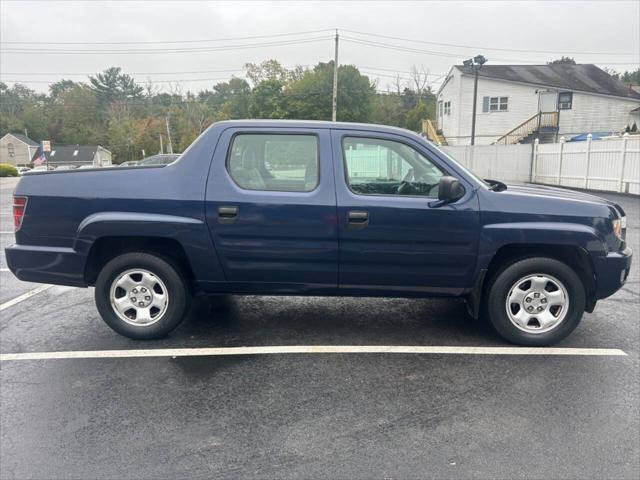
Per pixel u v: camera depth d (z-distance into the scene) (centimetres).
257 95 5138
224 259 390
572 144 1920
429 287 395
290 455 260
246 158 388
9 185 2541
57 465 252
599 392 326
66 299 538
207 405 311
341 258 384
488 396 321
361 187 382
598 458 256
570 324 393
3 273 656
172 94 7488
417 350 395
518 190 409
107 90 8944
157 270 399
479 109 3394
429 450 264
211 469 249
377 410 304
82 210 386
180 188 383
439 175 381
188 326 449
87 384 339
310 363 372
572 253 394
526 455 259
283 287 402
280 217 378
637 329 439
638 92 3759
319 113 4853
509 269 388
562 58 5475
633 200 1420
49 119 8319
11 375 353
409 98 6919
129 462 254
